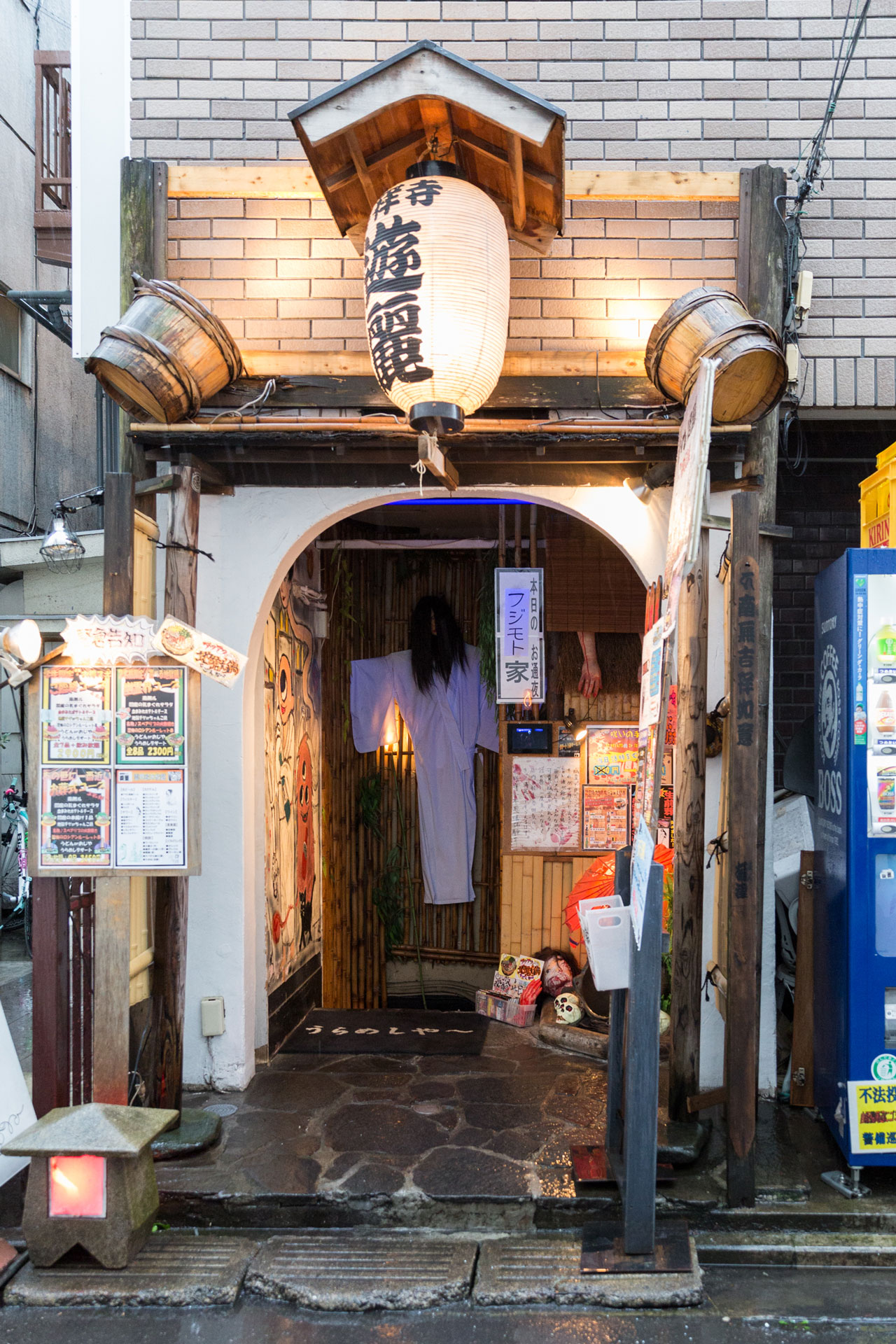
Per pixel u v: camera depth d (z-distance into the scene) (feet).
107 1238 11.99
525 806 22.07
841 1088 13.38
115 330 13.51
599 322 15.99
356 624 25.38
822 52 16.40
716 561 16.22
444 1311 11.42
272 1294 11.75
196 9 16.46
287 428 14.26
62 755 13.05
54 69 31.96
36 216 28.96
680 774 14.58
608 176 15.65
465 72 12.46
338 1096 16.16
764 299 15.64
